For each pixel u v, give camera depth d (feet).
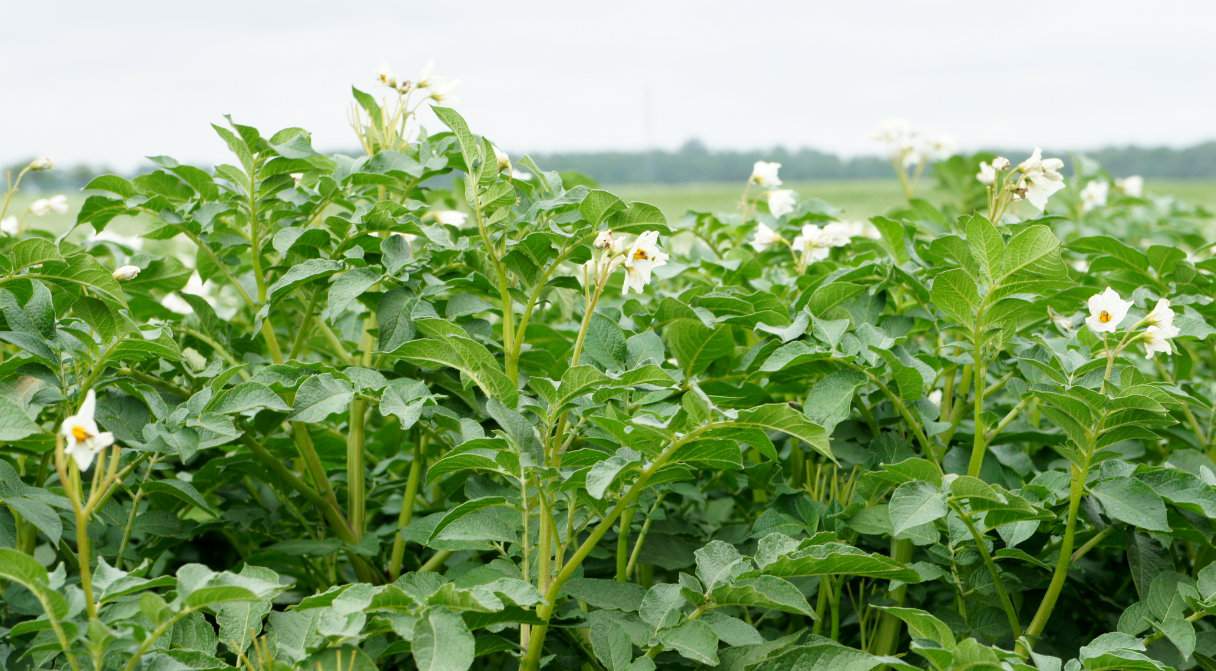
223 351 8.91
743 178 54.44
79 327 7.45
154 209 8.41
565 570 6.34
